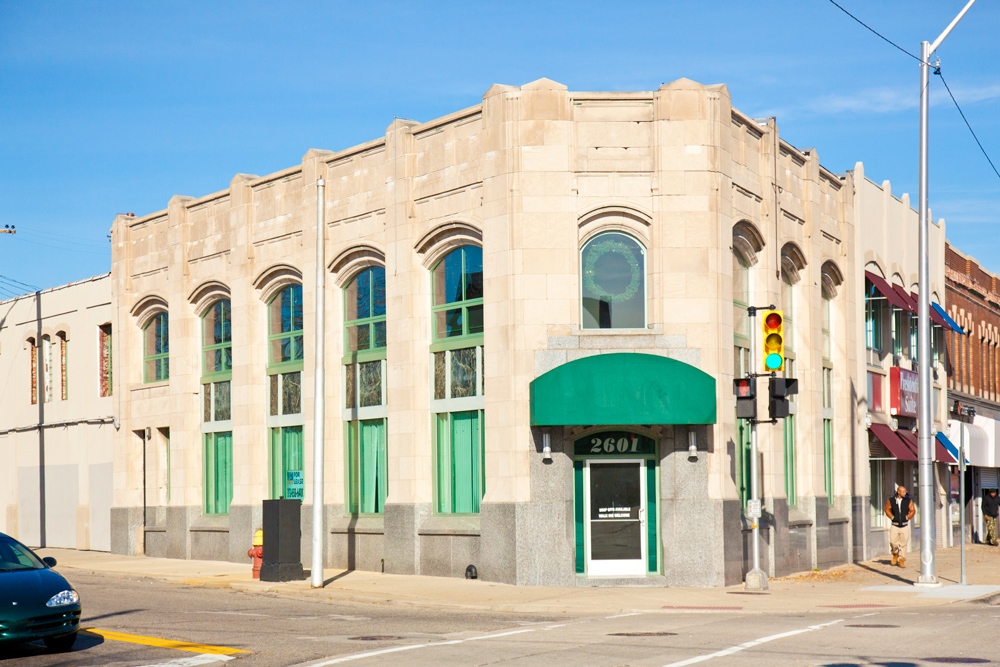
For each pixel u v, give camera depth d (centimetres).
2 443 4331
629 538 2355
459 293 2575
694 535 2319
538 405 2278
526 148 2380
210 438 3266
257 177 3105
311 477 2858
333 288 2869
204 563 3091
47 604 1438
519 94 2391
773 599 2091
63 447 3991
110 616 1889
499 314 2389
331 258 2845
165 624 1777
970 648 1404
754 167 2644
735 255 2619
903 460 3544
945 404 4012
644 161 2384
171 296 3356
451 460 2577
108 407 3769
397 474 2634
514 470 2341
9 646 1540
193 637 1616
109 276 3781
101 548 3750
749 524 2495
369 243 2734
